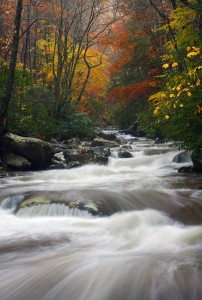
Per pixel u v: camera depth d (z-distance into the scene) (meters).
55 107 20.36
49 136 17.81
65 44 21.30
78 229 6.18
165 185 9.22
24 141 12.27
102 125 40.81
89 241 5.58
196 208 7.16
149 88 26.98
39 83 25.48
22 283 4.10
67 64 22.39
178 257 4.66
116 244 5.42
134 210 7.14
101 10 23.92
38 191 8.03
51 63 25.78
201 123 8.98
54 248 5.27
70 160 13.65
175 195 7.95
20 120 14.22
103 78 30.38
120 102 30.80
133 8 24.78
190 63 8.88
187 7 11.77
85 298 3.75
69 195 7.54
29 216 6.96
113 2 26.30
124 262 4.52
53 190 8.12
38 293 3.90
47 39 26.17
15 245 5.43
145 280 3.95
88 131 20.14
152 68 27.38
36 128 15.68
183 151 14.07
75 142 18.45
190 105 8.35
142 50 26.58
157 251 5.01
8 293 3.93
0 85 13.86
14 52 12.30
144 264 4.40
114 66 28.84
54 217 6.85
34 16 24.02
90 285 3.96
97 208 6.90
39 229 6.20
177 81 8.39
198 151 10.26
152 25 25.45
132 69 29.00
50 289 3.95
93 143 17.81
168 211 7.03
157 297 3.68
